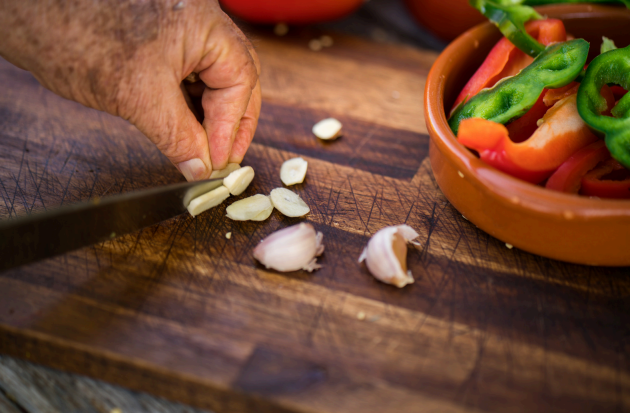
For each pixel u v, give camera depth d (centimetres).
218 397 33
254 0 48
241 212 38
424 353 33
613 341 34
